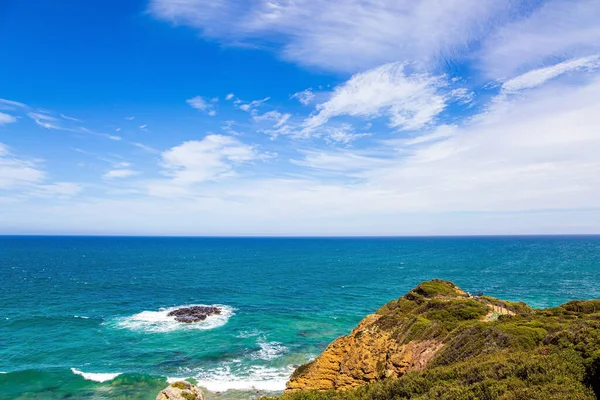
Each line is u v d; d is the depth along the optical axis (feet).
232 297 261.24
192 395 68.44
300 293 277.64
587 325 62.85
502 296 258.78
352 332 121.80
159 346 153.38
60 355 142.41
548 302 239.91
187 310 212.43
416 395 53.16
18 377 121.90
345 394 67.15
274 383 118.42
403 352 88.63
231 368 130.62
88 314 207.00
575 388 41.42
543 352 56.65
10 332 170.60
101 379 120.78
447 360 74.33
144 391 113.50
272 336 167.43
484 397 43.57
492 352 66.54
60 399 108.88
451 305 110.52
